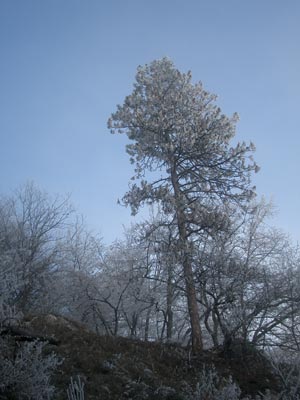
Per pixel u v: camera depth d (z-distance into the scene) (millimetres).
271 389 14359
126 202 21078
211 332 17484
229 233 18844
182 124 21828
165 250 18969
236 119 22422
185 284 18781
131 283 22344
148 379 13359
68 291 24172
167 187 20844
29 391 9055
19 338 10469
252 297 16672
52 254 24688
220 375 14875
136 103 23234
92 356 13750
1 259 10750
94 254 26406
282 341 15867
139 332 24469
